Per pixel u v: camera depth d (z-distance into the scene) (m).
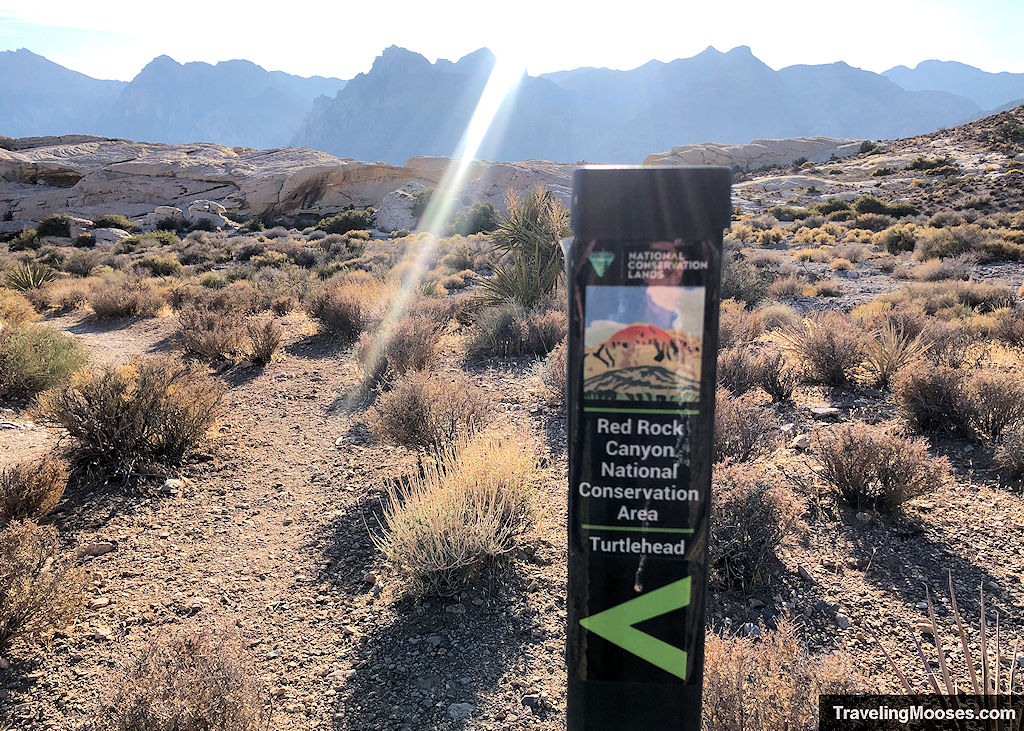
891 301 14.02
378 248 35.78
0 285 21.42
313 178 68.94
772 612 3.70
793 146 108.62
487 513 4.41
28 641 3.70
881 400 7.36
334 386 9.31
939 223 31.36
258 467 6.38
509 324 10.77
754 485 4.14
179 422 6.50
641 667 1.73
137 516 5.31
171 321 15.45
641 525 1.67
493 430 6.84
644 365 1.60
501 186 62.66
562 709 3.10
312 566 4.54
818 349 8.11
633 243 1.56
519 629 3.72
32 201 70.25
